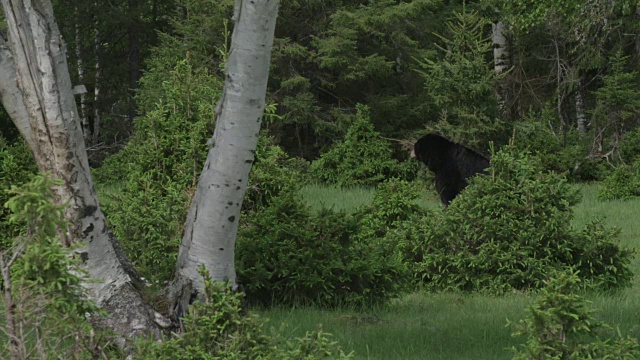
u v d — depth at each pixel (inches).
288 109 1358.3
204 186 363.6
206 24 1321.4
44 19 338.0
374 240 620.7
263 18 348.8
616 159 1371.8
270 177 577.0
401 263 582.6
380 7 1359.5
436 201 1083.9
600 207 1057.5
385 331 438.9
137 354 299.0
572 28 1326.3
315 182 1273.4
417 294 607.2
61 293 248.5
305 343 291.7
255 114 357.4
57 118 339.6
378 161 1262.3
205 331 310.8
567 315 281.0
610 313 502.0
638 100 1384.1
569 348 282.7
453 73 1114.1
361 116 1291.8
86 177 348.8
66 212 343.6
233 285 369.7
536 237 610.9
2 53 343.0
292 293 524.7
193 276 363.3
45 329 250.7
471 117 1108.5
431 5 1348.4
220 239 362.9
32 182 229.1
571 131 1457.9
